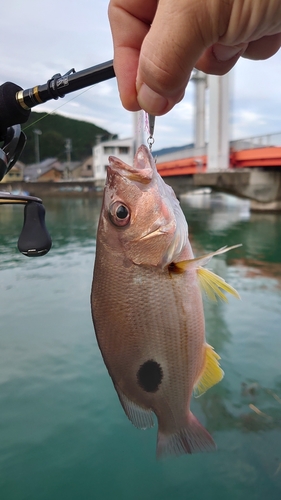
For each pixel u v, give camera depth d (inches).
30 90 9.6
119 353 8.7
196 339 9.0
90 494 15.2
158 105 6.8
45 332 29.0
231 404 20.4
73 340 27.6
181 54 5.7
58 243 67.2
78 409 20.3
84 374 23.4
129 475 16.0
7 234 70.7
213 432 18.3
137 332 8.7
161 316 8.7
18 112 9.8
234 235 70.5
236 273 45.5
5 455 17.3
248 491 15.1
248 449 17.2
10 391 21.7
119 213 8.8
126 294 8.7
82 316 32.0
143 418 8.8
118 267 8.7
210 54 8.2
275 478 15.7
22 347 26.6
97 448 17.7
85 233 78.2
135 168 9.1
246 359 24.7
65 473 16.3
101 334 8.7
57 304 34.8
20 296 37.0
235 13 5.2
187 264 8.6
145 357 8.7
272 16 5.2
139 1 7.6
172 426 9.0
